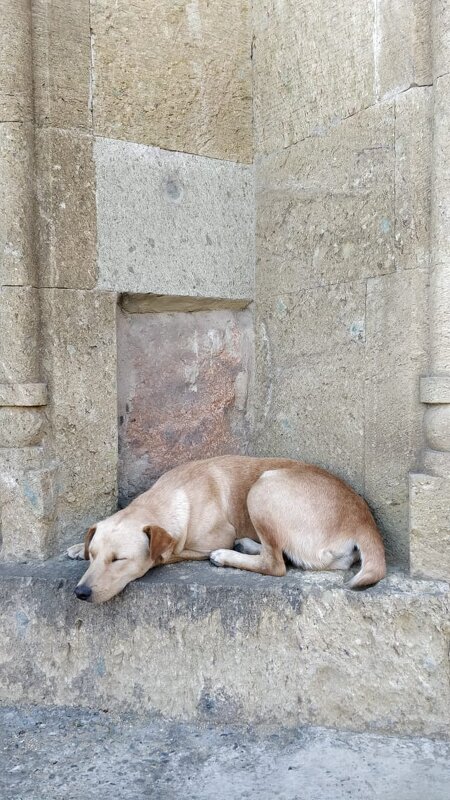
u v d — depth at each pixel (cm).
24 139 222
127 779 188
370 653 200
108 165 235
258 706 206
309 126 240
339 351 233
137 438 252
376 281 219
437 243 202
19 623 216
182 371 259
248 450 270
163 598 210
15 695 217
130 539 209
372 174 220
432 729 196
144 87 241
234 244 260
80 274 231
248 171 261
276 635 205
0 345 225
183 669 209
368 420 222
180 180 248
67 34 227
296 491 216
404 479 212
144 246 242
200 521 226
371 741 197
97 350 235
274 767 190
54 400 229
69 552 229
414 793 179
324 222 236
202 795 181
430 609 196
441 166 200
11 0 218
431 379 202
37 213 226
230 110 257
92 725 208
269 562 215
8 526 228
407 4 207
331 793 180
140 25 239
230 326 266
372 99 219
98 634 213
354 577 203
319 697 203
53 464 230
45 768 192
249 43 258
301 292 246
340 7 226
